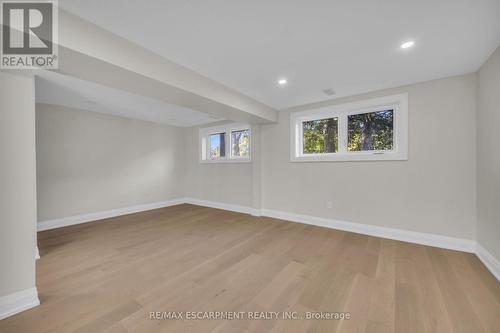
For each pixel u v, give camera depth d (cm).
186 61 219
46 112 362
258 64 226
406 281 192
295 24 162
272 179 420
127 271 211
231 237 309
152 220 408
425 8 144
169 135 553
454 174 255
